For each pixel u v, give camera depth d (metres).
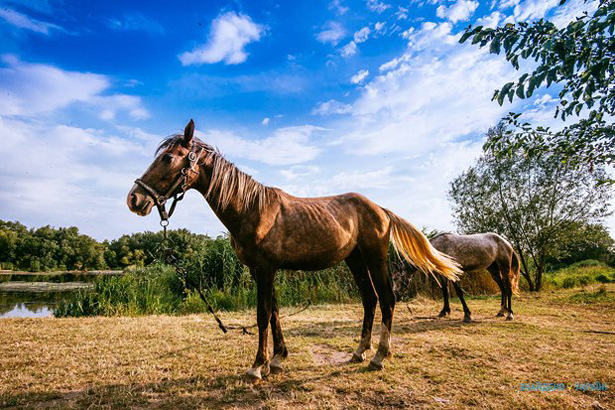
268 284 2.84
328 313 6.41
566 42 2.11
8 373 2.90
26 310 7.90
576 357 3.41
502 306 6.21
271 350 3.68
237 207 2.79
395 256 7.98
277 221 2.87
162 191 2.64
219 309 7.04
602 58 2.26
